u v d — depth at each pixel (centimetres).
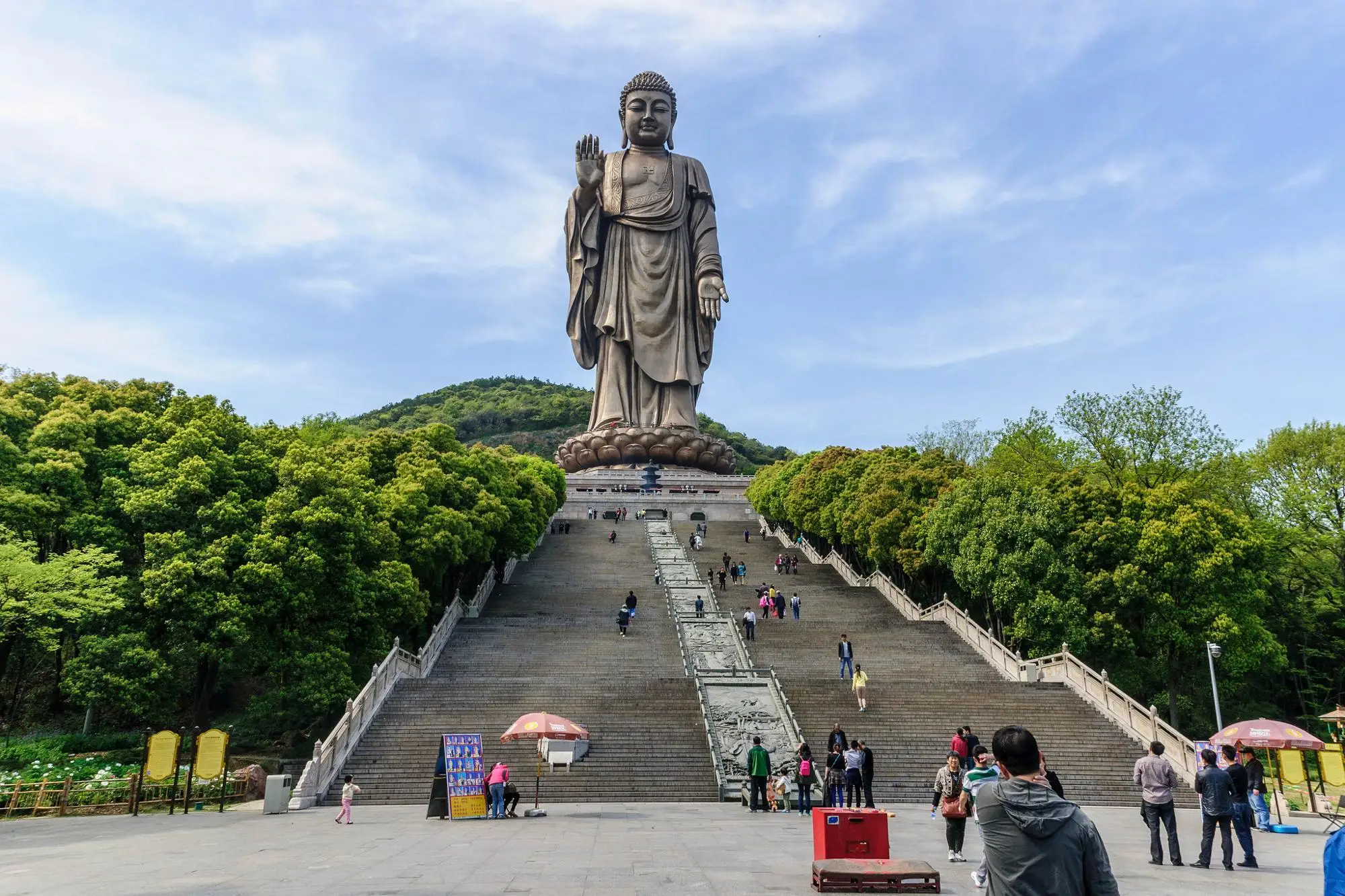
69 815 2528
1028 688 3647
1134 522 4353
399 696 3416
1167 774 1612
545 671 3909
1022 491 4588
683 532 7638
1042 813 563
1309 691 5056
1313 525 5128
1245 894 1278
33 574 2966
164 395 4512
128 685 3238
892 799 2780
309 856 1591
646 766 2922
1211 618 4191
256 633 3516
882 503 5466
